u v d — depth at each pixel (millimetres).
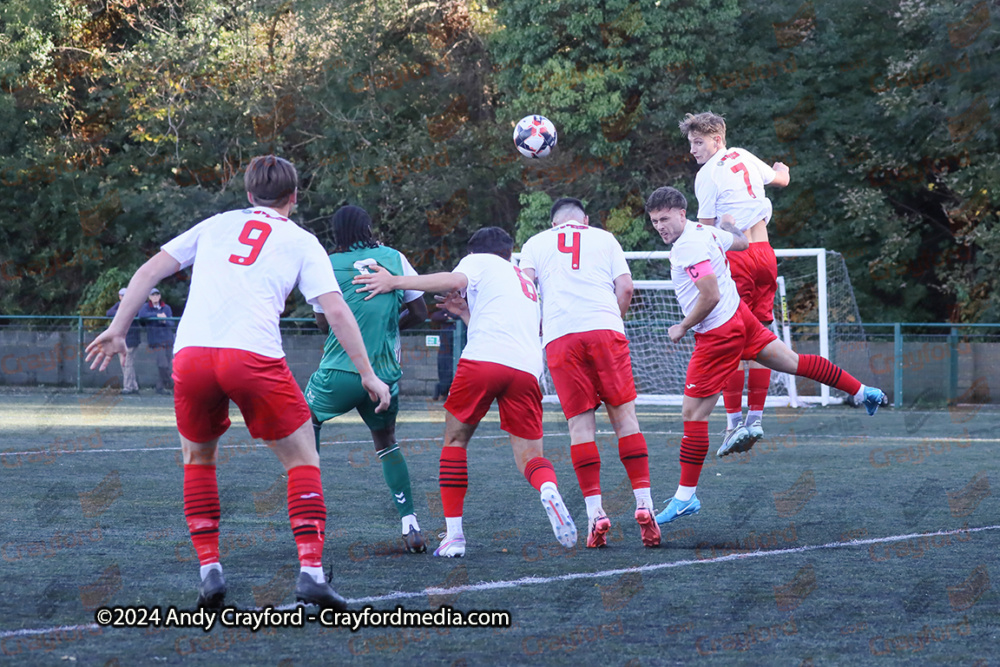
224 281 11344
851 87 73125
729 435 21000
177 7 80875
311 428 11711
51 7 78312
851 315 64625
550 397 56750
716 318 18297
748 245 20969
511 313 15727
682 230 18219
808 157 71250
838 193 72062
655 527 16281
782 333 58250
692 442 18297
